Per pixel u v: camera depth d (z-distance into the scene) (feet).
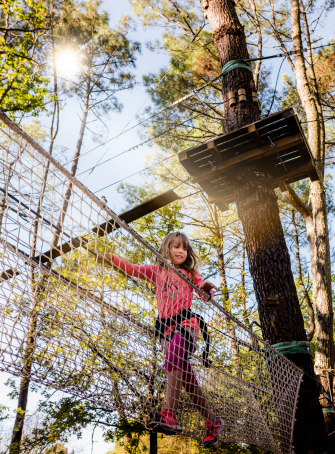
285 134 13.97
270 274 13.34
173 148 31.58
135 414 6.31
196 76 31.04
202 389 7.42
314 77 28.71
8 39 29.76
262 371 8.89
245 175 14.92
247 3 34.40
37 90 28.78
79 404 16.63
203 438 7.39
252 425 8.48
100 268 5.91
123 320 6.13
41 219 5.11
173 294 7.15
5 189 4.67
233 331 8.29
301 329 12.51
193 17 33.09
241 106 17.01
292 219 38.60
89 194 5.45
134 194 31.40
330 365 20.79
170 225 24.86
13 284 4.98
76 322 5.54
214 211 31.81
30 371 5.20
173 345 6.73
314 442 10.89
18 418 19.38
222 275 27.84
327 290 23.20
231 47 18.94
